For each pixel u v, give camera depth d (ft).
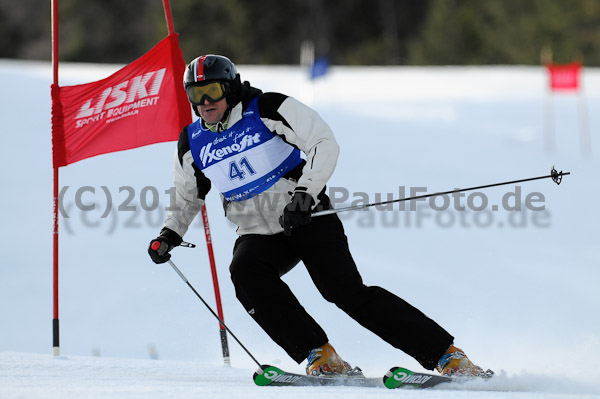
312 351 35.22
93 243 94.38
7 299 76.59
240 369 43.96
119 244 94.27
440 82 311.27
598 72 342.64
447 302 76.33
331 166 35.12
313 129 35.22
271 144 36.24
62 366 41.24
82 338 66.49
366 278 84.53
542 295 80.18
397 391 30.17
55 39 54.39
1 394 26.55
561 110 269.64
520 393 29.78
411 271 88.38
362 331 61.87
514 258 97.35
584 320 68.28
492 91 295.89
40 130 161.27
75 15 458.09
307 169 35.01
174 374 39.96
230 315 67.77
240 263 36.11
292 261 37.37
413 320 34.78
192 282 78.33
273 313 35.32
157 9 459.32
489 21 469.57
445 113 253.24
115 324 68.28
